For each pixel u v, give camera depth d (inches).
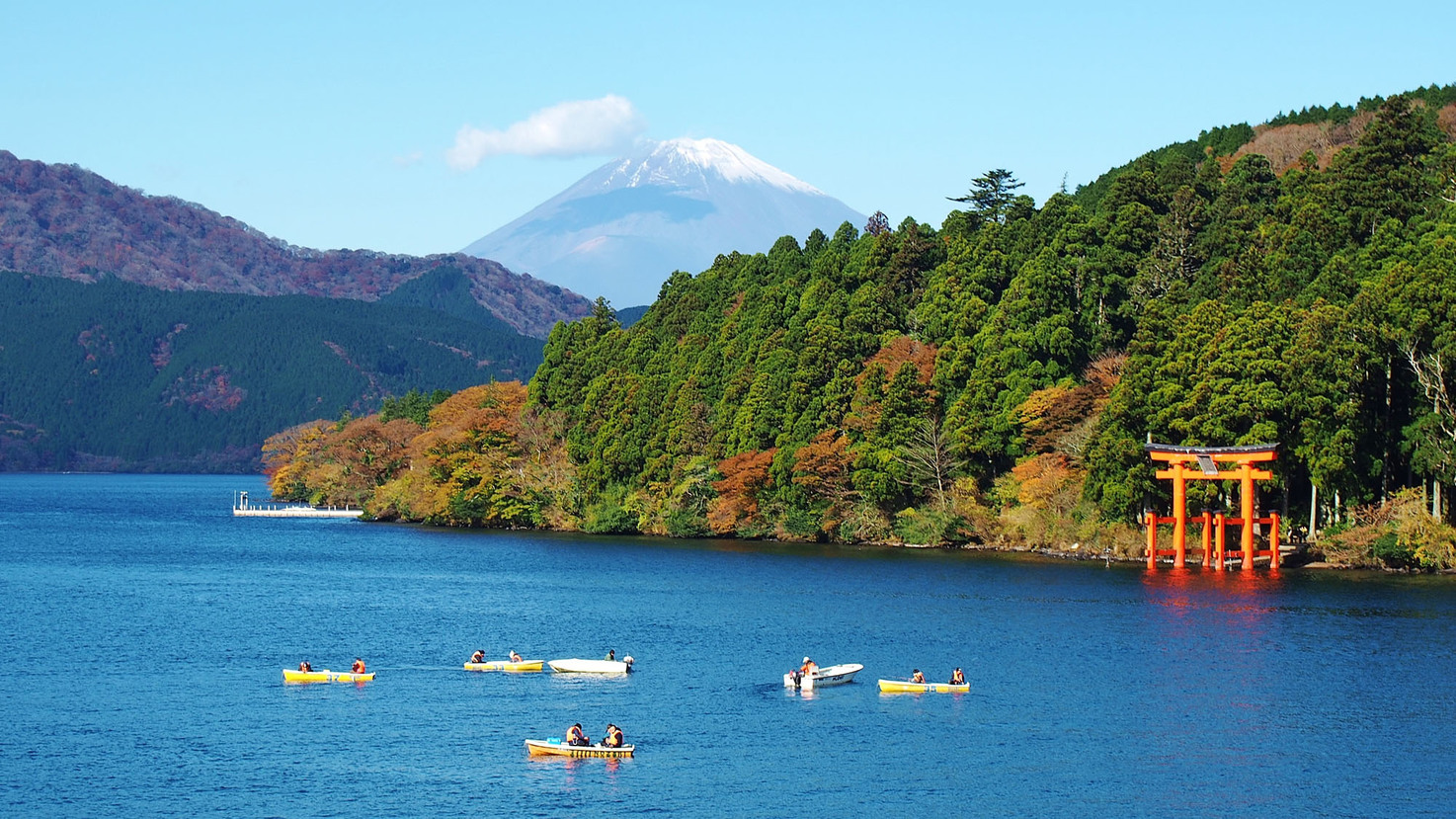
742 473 7180.1
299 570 6107.3
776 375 7475.4
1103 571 5585.6
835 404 7130.9
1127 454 5757.9
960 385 6855.3
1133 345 5999.0
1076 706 3243.1
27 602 4948.3
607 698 3314.5
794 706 3240.7
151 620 4480.8
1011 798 2593.5
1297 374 5462.6
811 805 2549.2
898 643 4008.4
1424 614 4426.7
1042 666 3678.6
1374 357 5383.9
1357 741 2952.8
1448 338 5177.2
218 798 2564.0
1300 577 5319.9
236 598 5083.7
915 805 2556.6
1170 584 5172.2
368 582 5600.4
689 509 7623.0
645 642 4057.6
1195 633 4119.1
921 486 6683.1
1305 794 2620.6
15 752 2832.2
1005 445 6560.0
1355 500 5625.0
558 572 5900.6
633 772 2731.3
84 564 6432.1
